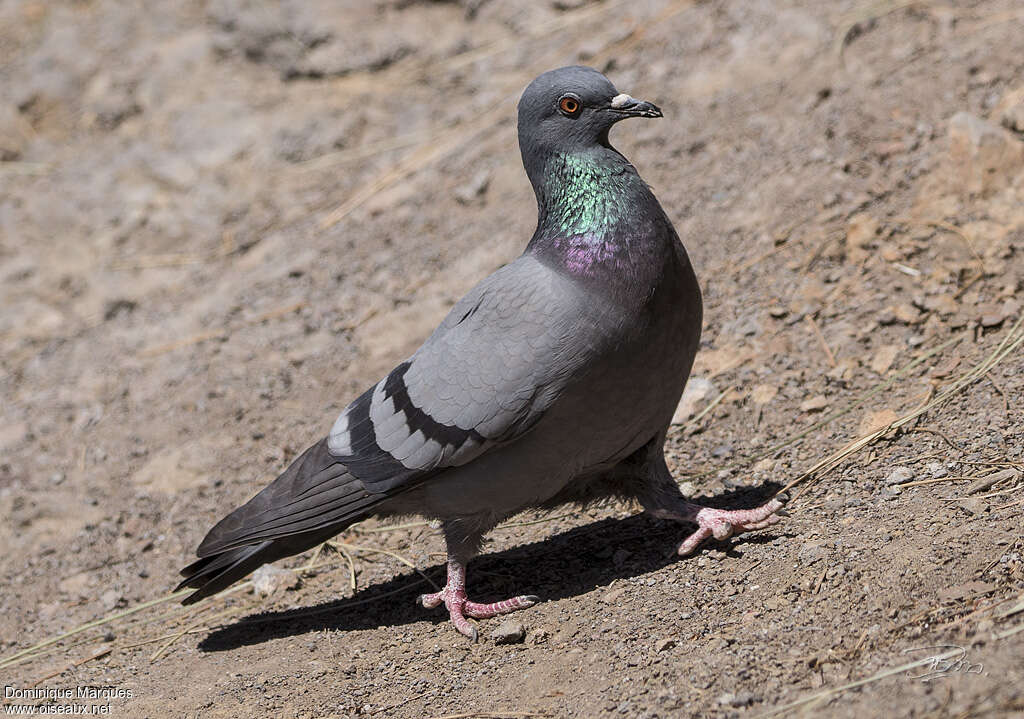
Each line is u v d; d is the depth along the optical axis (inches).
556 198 312.2
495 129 605.3
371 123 653.3
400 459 316.5
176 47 734.5
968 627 247.6
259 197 636.1
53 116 738.2
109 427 510.0
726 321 444.5
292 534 337.7
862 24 544.1
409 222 575.2
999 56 488.4
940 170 452.4
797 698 245.0
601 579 333.1
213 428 489.7
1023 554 267.3
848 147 486.9
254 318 549.0
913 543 288.2
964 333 388.2
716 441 392.8
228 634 362.9
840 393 388.2
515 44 653.9
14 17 824.9
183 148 673.0
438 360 313.0
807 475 349.7
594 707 267.0
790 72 542.9
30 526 466.6
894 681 237.3
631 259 296.4
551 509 341.1
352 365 503.2
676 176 525.7
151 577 420.5
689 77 572.7
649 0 631.8
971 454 325.1
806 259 451.5
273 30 694.5
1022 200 427.2
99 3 805.2
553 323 293.9
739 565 312.2
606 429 304.7
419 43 676.7
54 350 579.8
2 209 677.3
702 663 268.4
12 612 417.4
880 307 415.2
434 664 311.9
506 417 299.1
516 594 339.0
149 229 640.4
